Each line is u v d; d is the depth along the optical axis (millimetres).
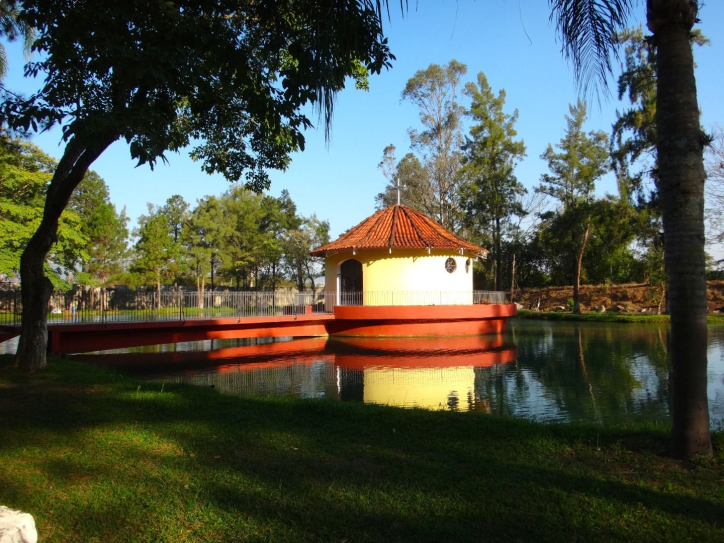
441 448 5617
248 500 4207
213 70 8266
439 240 23766
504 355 17094
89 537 3641
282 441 5836
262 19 8328
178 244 35562
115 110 6680
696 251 5188
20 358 10180
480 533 3658
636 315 33625
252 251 42156
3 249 22094
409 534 3654
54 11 6777
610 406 9773
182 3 7828
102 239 33781
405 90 38531
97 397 8055
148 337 16594
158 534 3676
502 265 49719
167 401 7863
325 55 5426
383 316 21422
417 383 12203
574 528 3725
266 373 13656
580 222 36094
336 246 24219
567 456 5367
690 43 5281
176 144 9797
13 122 7227
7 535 2740
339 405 7582
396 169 43250
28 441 5734
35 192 23578
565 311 41438
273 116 8141
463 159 40688
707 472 4824
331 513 3971
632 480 4664
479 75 41250
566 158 40375
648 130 28219
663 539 3576
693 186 5156
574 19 5449
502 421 6750
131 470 4879
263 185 12211
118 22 6699
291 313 22000
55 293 22922
